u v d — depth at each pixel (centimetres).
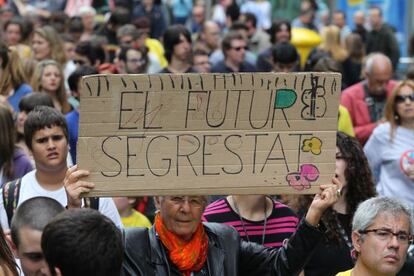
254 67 3544
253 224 1752
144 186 1291
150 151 1288
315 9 5538
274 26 3912
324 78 1308
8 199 1741
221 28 6044
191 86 1284
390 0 5719
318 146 1317
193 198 1316
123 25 3953
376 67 2883
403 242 1420
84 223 1059
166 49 3266
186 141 1294
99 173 1282
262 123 1305
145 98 1278
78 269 1050
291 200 1903
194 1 6231
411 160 2392
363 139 2888
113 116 1276
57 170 1748
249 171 1309
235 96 1295
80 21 4381
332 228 1777
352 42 3991
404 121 2411
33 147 1745
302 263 1340
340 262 1769
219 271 1347
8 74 2723
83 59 3303
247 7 6225
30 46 3862
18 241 1247
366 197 1852
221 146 1300
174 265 1328
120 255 1073
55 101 2791
